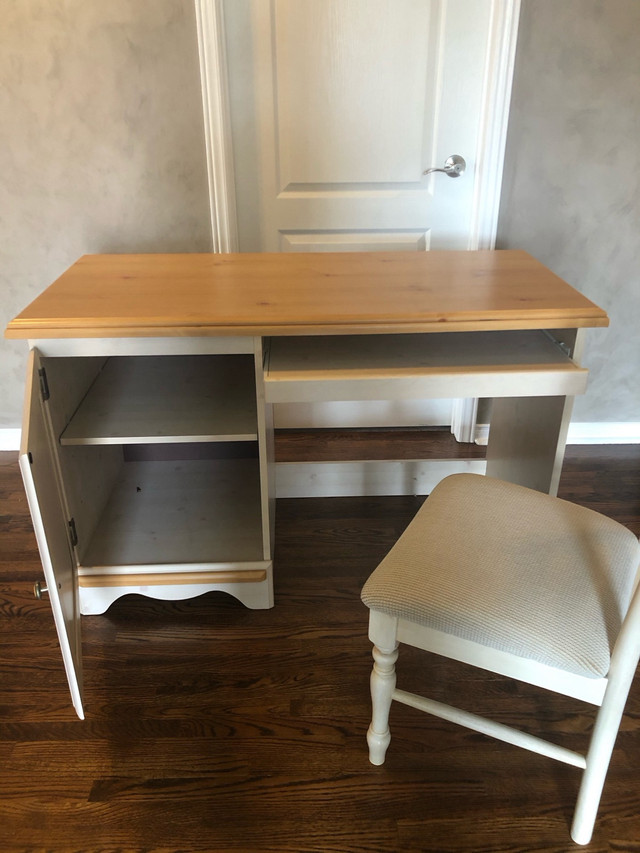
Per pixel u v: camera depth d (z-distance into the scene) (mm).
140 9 1796
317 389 1394
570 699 1493
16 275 2123
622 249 2146
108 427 1535
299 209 2104
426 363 1443
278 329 1349
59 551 1406
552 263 2166
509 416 1864
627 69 1907
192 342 1391
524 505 1297
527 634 1036
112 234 2076
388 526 2031
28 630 1667
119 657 1594
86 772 1330
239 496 1937
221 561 1661
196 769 1334
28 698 1492
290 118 1990
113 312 1370
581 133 1982
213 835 1221
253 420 1568
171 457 2246
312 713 1451
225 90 1905
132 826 1235
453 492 1338
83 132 1936
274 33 1890
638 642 984
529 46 1870
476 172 2037
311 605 1743
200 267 1684
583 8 1832
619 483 2211
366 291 1494
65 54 1840
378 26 1890
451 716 1220
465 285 1534
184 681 1528
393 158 2051
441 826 1235
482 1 1854
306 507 2119
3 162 1964
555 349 1512
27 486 1218
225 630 1668
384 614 1152
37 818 1249
